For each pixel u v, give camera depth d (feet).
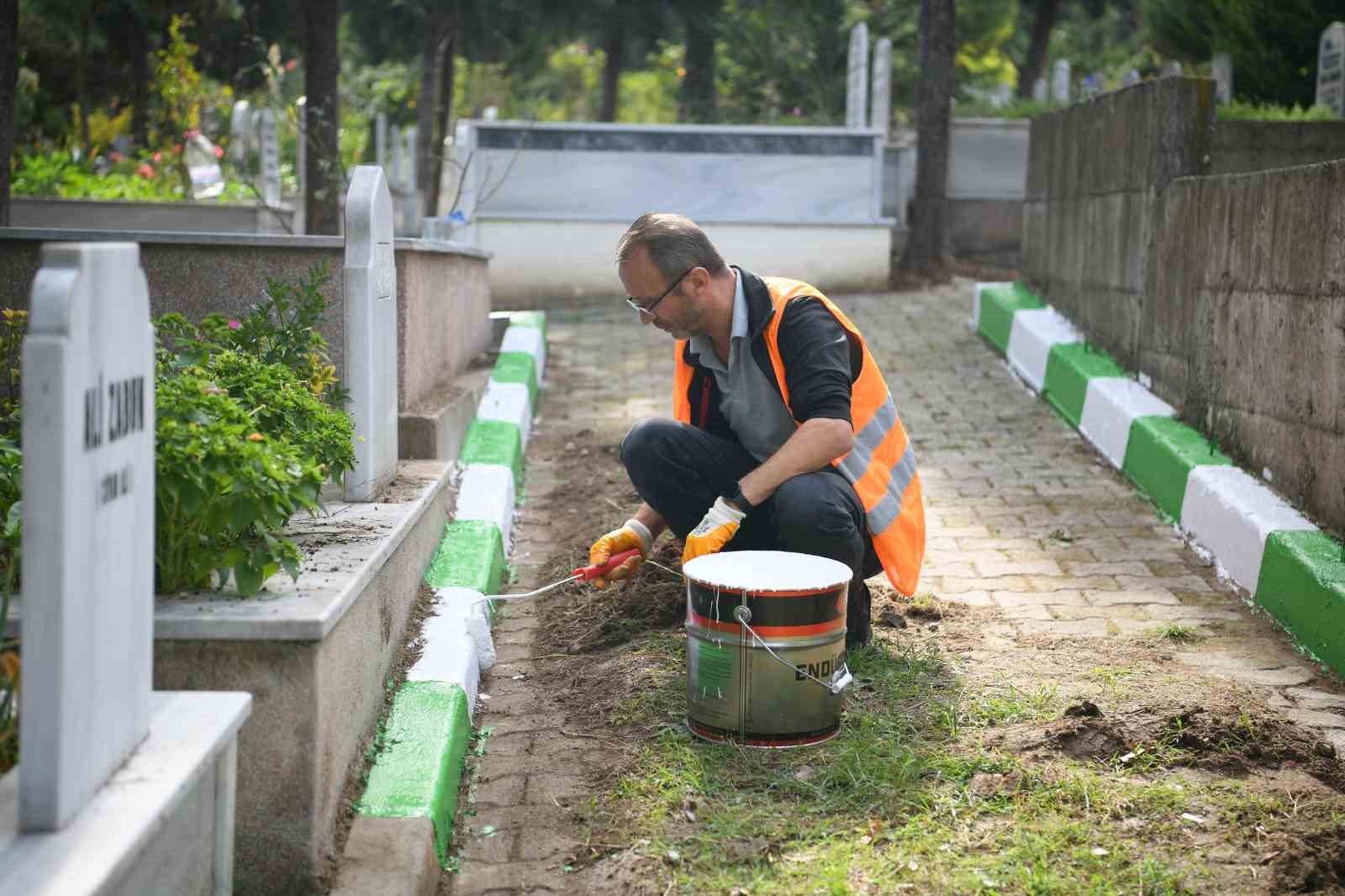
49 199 38.99
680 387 14.05
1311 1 38.78
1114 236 26.81
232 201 45.47
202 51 60.70
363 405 13.35
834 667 11.21
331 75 35.24
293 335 13.35
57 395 6.04
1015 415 26.86
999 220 49.49
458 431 20.07
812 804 10.27
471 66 117.29
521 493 21.50
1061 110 31.53
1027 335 29.81
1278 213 18.12
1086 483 22.04
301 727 8.73
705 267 12.50
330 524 12.16
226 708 7.84
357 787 9.98
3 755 7.38
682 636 14.01
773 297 12.87
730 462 13.46
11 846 6.11
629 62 108.06
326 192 35.55
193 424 9.02
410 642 12.82
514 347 29.14
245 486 9.01
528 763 11.45
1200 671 13.67
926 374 30.50
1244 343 19.24
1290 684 13.47
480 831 10.25
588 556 17.29
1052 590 16.61
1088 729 11.39
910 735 11.46
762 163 42.42
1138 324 24.93
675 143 42.19
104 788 6.73
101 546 6.57
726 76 71.87
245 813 8.72
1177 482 19.65
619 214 42.39
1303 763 11.07
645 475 13.32
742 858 9.46
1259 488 17.97
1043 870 9.20
